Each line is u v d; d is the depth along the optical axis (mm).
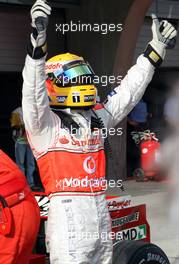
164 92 31391
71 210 8250
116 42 24984
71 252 8180
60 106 8594
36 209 8148
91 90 8586
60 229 8234
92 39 25812
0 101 27219
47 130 8305
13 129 23812
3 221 7672
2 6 25156
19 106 26203
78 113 8625
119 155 25438
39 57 7789
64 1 25406
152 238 16641
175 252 15297
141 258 9633
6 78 27266
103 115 9211
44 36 7742
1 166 7898
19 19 25953
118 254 9633
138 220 11188
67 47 27031
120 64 25094
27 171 23703
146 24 29734
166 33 9430
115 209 10656
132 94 9516
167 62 31391
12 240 7727
